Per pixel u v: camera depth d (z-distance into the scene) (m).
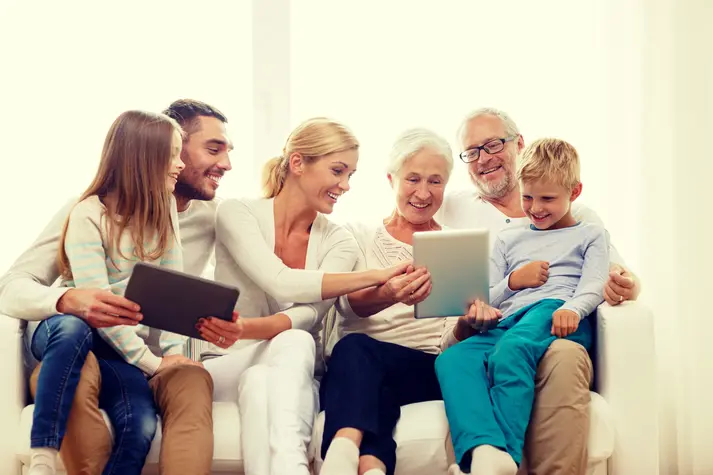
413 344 2.33
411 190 2.37
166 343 2.18
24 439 1.99
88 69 2.67
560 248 2.30
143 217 2.09
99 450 1.88
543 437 2.00
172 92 2.72
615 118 2.68
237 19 2.75
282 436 1.92
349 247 2.37
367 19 2.75
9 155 2.62
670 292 2.62
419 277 2.14
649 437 2.08
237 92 2.75
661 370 2.63
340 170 2.33
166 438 1.91
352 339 2.18
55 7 2.64
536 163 2.30
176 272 1.94
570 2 2.71
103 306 1.95
